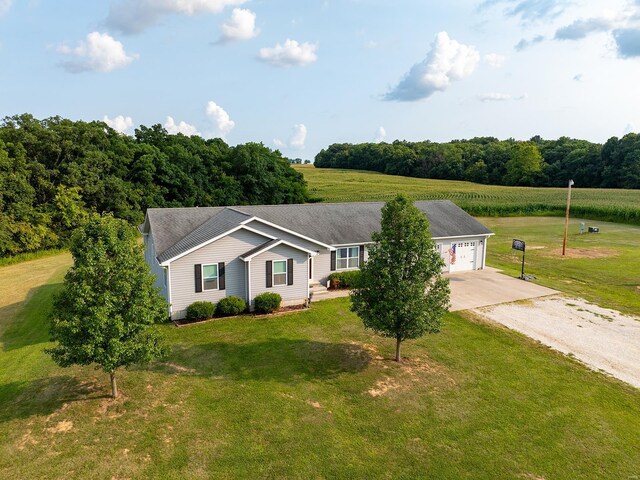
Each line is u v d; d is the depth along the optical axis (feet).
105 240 36.17
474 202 220.84
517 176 347.56
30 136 133.28
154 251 68.49
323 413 36.58
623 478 29.25
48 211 129.70
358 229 83.51
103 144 157.28
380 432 34.01
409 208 45.29
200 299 61.52
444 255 89.92
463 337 54.60
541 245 122.52
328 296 72.49
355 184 334.44
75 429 33.55
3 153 118.62
